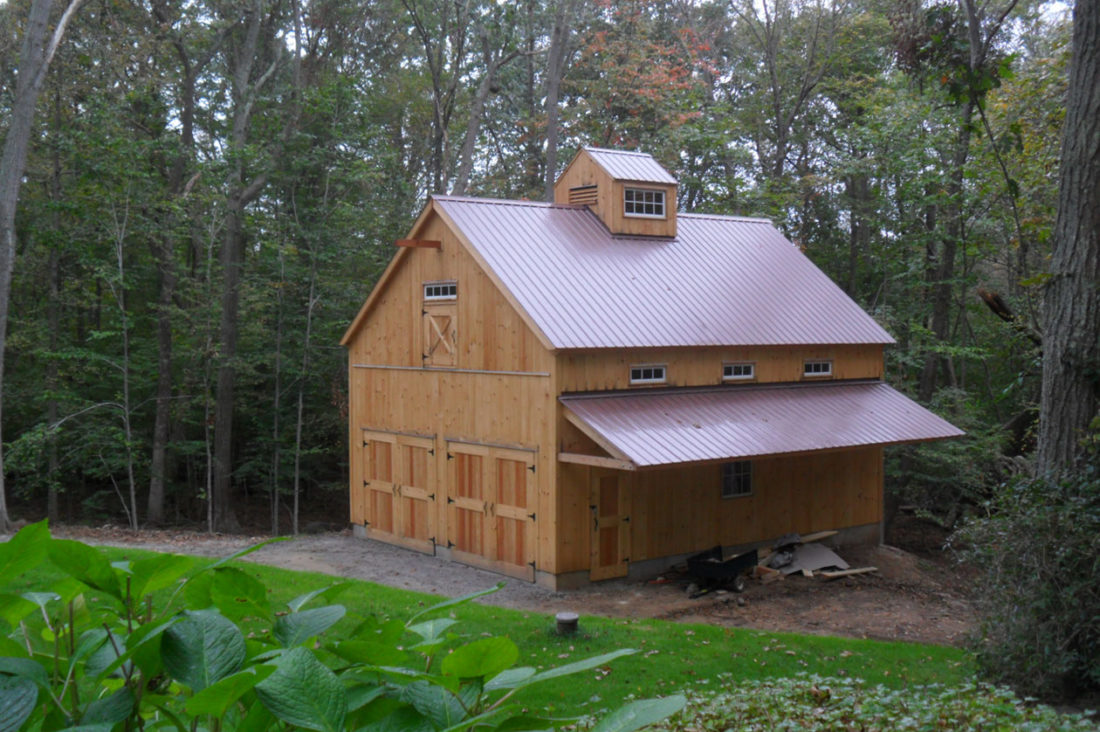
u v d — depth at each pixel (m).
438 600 15.61
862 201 34.44
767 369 20.84
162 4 28.28
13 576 1.99
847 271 36.41
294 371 28.81
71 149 24.36
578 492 17.73
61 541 2.04
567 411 17.30
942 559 26.77
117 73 26.25
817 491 21.84
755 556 18.00
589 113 37.81
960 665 13.24
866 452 22.81
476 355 19.14
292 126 29.06
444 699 2.13
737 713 8.52
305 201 31.62
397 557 20.27
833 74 36.91
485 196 39.88
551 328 17.38
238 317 30.31
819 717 8.25
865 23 34.53
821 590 18.58
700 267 21.62
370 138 30.31
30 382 29.19
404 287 21.12
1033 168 21.59
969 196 26.41
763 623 16.12
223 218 29.12
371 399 22.31
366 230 30.05
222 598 2.43
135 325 32.62
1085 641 10.24
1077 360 11.55
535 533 17.88
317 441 32.66
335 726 1.85
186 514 32.34
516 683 2.24
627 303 19.12
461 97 39.84
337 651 2.24
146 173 25.97
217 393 28.89
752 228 24.30
